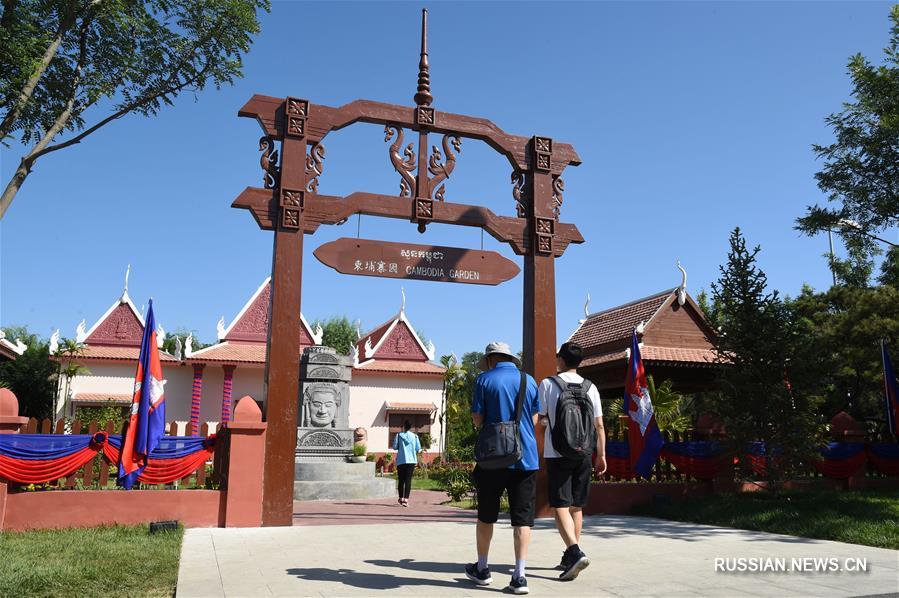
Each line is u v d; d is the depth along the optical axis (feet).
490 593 15.46
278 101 32.30
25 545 21.71
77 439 27.17
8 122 38.63
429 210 33.78
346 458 57.77
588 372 53.62
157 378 28.89
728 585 16.49
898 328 47.93
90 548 21.31
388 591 15.56
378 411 101.76
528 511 15.99
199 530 26.96
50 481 26.53
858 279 64.80
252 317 100.07
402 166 33.99
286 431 29.55
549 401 18.29
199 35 45.01
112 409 80.18
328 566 18.86
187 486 30.45
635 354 38.19
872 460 43.21
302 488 50.42
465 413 104.58
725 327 36.73
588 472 18.52
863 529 24.97
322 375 58.44
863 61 40.32
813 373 34.94
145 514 27.20
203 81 46.78
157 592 15.94
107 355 89.97
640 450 36.45
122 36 43.29
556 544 23.63
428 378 105.19
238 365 93.25
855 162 41.93
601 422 18.69
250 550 21.81
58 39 39.93
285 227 31.17
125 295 95.25
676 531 27.63
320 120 32.53
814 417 34.58
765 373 34.96
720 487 37.47
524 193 36.63
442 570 18.35
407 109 34.45
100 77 43.42
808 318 59.41
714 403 36.17
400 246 33.73
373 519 33.17
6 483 25.55
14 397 27.53
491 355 17.85
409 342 107.65
